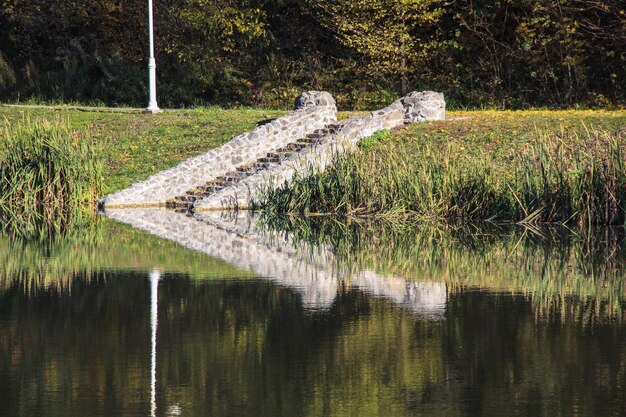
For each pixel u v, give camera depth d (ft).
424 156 158.92
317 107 186.09
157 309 87.45
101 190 170.81
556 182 145.18
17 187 161.17
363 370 67.87
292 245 127.24
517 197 145.79
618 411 59.36
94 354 72.28
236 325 81.10
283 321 82.53
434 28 266.77
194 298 92.32
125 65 275.39
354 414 59.31
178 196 173.99
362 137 177.06
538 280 100.73
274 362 69.97
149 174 180.34
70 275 104.78
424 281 100.94
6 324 82.07
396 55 260.21
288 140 182.50
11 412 59.98
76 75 271.69
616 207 141.08
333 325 81.00
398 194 152.87
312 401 61.62
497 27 262.06
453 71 265.75
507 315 84.12
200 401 61.77
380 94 266.98
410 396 62.39
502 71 263.49
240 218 156.04
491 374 66.80
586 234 133.59
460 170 151.33
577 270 106.42
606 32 252.01
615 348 72.95
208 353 72.43
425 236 133.80
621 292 94.12
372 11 257.55
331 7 257.75
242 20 266.98
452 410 59.88
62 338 77.15
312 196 160.15
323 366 69.00
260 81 274.57
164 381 65.77
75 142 167.12
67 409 60.44
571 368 68.03
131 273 106.11
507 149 164.96
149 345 74.84
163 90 272.92
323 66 277.23
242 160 178.70
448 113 200.75
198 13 265.34
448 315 84.33
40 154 162.71
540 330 78.54
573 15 252.21
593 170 141.28
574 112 197.57
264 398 62.18
